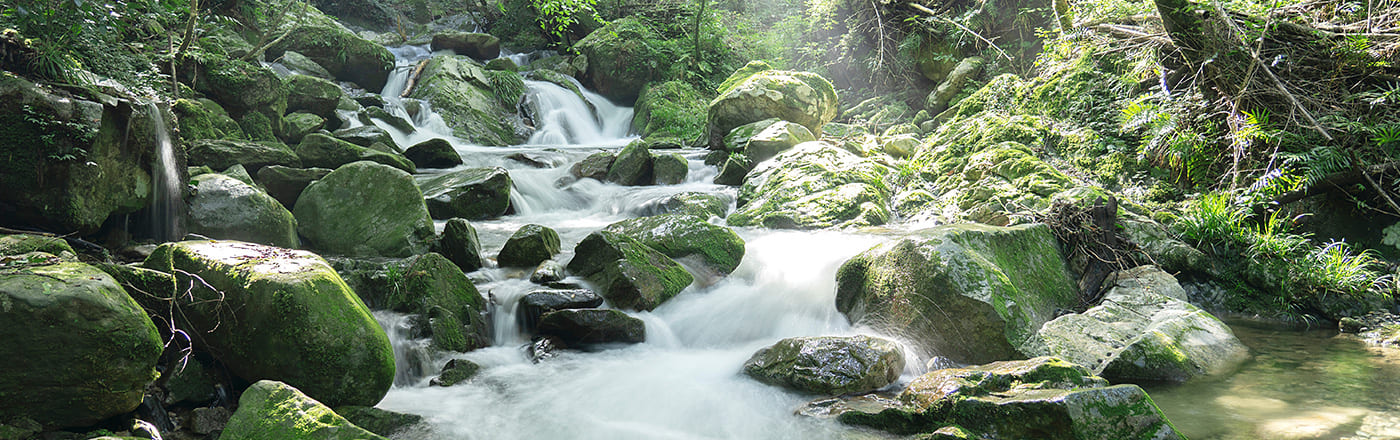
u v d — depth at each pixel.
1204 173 6.65
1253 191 6.05
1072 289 5.42
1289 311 5.43
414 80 14.10
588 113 15.61
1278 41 5.95
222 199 5.88
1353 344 4.74
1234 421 3.46
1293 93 5.99
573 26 18.08
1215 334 4.66
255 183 7.05
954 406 3.32
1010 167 7.58
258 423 2.99
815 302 5.37
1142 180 7.18
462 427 3.58
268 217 5.94
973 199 7.43
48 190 4.61
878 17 13.60
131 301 3.23
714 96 16.20
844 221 7.41
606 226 7.25
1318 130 5.71
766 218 7.62
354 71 13.90
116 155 5.06
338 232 6.30
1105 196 6.61
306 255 4.02
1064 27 9.90
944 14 12.89
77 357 2.99
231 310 3.63
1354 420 3.42
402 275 4.78
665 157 9.57
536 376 4.30
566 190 9.10
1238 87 6.10
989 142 8.59
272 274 3.64
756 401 3.91
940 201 7.82
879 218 7.47
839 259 5.86
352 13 19.88
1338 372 4.16
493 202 8.04
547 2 13.64
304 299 3.56
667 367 4.49
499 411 3.79
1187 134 6.62
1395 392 3.79
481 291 5.23
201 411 3.46
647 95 15.14
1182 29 6.19
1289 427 3.35
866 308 4.95
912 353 4.56
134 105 5.18
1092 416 3.03
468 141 12.91
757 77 11.38
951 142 9.08
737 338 5.12
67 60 5.51
